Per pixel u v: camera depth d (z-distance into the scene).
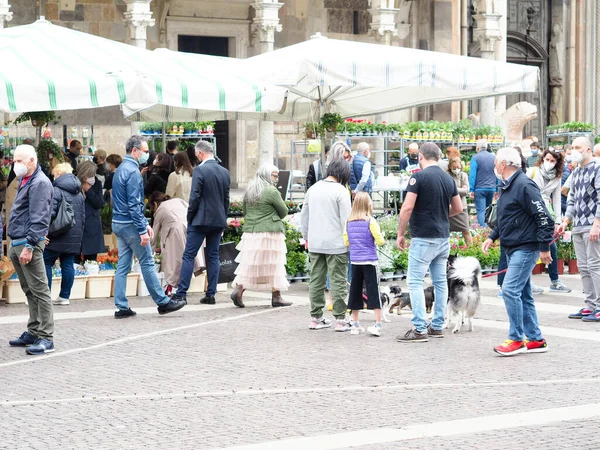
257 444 8.20
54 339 12.84
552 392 10.09
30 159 11.78
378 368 11.22
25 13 31.55
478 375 10.88
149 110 20.44
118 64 15.02
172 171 18.02
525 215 11.86
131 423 8.95
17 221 11.91
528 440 8.28
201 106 15.07
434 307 13.03
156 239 16.95
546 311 15.03
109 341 12.73
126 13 30.19
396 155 33.53
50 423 8.98
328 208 13.21
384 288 14.40
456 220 17.50
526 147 32.34
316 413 9.28
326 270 13.52
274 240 15.13
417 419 9.04
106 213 18.77
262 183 15.08
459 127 31.19
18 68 14.08
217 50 35.50
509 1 41.56
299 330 13.51
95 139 31.95
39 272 11.97
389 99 20.11
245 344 12.55
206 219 15.08
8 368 11.28
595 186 13.98
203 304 15.68
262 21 32.78
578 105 42.66
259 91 15.50
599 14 42.69
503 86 17.31
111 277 16.39
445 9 37.97
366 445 8.14
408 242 18.80
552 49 42.44
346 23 37.03
